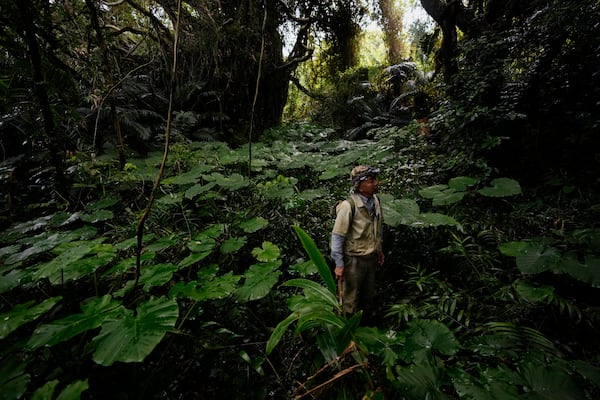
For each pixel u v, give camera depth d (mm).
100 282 2430
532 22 4242
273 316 2406
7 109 3375
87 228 3074
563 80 4449
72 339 1761
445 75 5621
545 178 4020
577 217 3100
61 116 3756
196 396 1659
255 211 3695
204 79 7141
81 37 3922
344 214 2215
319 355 1796
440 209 3666
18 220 3893
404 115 8984
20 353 1541
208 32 6043
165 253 2945
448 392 1514
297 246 3338
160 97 6539
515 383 1241
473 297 2332
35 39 2930
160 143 6098
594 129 3982
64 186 3740
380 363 1612
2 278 1928
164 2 5066
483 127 4133
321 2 8062
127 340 1327
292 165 5242
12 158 4453
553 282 2424
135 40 6992
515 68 4773
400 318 2168
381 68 9930
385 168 4848
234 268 2936
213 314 2141
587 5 3680
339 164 5016
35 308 1559
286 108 12219
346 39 9094
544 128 4445
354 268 2314
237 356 1851
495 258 2762
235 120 8062
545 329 2066
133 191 4480
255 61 7055
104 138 5270
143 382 1571
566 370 1356
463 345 1695
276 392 1760
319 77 10602
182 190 4488
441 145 4828
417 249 3117
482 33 4641
